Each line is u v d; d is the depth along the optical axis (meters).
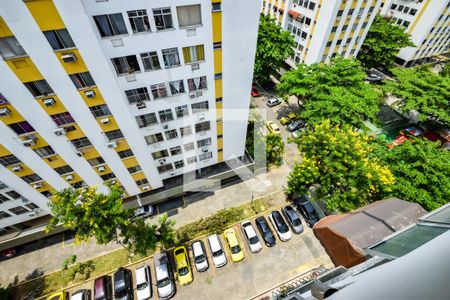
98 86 13.63
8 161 15.40
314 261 21.48
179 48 14.59
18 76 11.95
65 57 11.85
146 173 20.77
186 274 20.09
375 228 7.14
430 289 1.87
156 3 12.42
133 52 13.84
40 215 20.34
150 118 17.64
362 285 3.34
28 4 9.95
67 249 22.16
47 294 19.75
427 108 27.66
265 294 19.64
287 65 44.19
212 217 23.67
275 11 41.50
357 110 24.02
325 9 31.62
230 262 21.41
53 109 13.87
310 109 26.88
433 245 2.70
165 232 18.84
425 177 17.97
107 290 19.33
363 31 35.66
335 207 19.14
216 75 16.98
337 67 27.48
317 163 20.44
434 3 39.31
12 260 21.61
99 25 12.38
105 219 15.84
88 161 17.67
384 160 20.44
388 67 43.12
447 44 47.06
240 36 15.31
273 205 25.14
